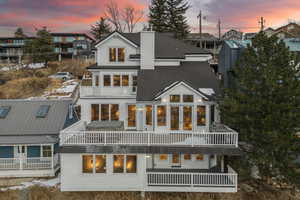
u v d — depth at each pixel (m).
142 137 17.39
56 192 18.14
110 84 23.17
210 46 65.56
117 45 23.66
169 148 17.08
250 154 17.20
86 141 17.23
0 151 21.86
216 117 20.25
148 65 23.31
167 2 59.50
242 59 18.78
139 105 20.23
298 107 16.08
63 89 42.69
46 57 62.78
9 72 53.94
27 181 20.17
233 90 18.38
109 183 17.22
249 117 16.75
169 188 16.91
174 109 19.42
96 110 22.27
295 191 18.09
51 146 21.27
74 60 65.88
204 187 16.77
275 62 17.00
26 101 25.28
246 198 17.70
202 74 23.05
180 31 58.72
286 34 53.56
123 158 17.36
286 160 16.20
